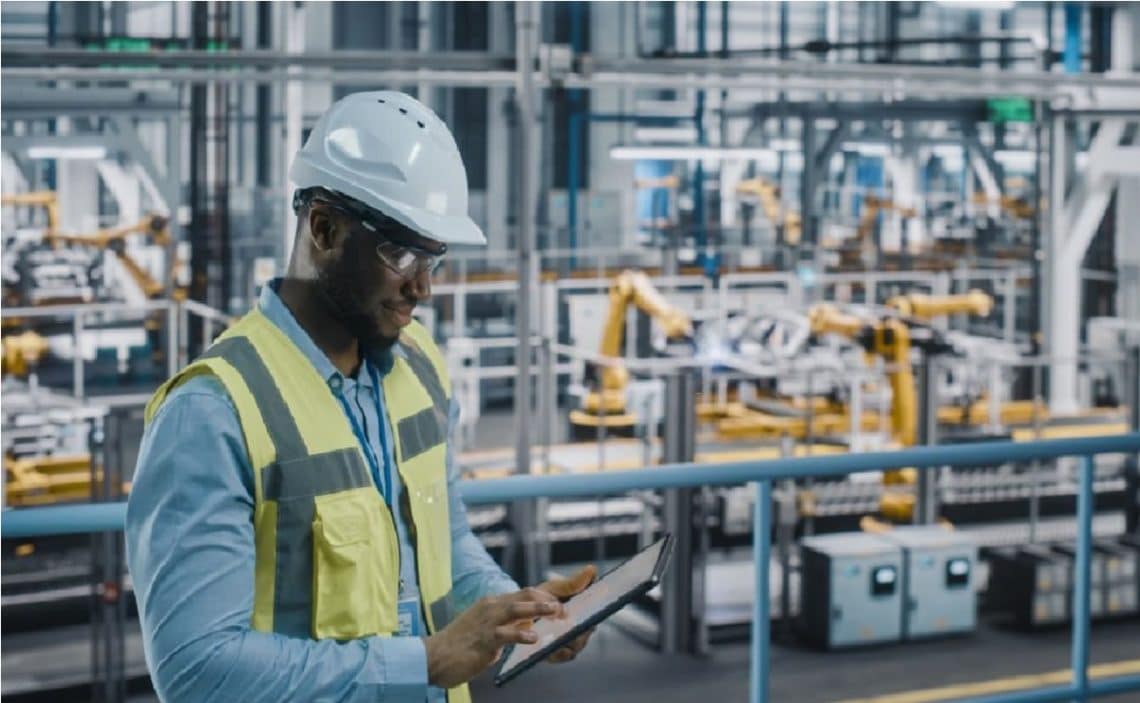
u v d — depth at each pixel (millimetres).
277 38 13930
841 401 13266
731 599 10133
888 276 15508
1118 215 15852
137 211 14609
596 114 17297
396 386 2021
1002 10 19688
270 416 1839
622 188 18078
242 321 1922
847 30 20203
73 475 10383
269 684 1756
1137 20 14445
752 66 10586
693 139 17562
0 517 2490
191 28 12250
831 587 9398
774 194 17203
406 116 1893
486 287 14461
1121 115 13508
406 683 1820
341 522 1862
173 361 11398
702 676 8875
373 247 1845
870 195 16500
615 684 8695
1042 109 14125
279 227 12836
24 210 15227
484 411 16797
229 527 1783
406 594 1985
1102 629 10094
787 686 8758
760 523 3170
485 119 17938
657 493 9625
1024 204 15891
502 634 1840
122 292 14094
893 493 11383
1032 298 14844
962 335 14945
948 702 3480
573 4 18609
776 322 13250
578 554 11070
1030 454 3434
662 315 13352
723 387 13195
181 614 1754
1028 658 9375
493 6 18109
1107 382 15109
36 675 8625
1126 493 11664
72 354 13273
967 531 11898
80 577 9312
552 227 17344
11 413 10070
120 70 9344
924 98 14898
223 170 12531
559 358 15406
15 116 11336
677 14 19328
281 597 1847
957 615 9750
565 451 12250
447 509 2072
